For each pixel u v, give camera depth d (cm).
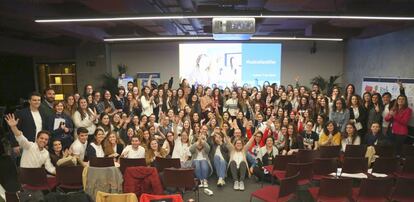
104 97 672
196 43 1115
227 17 528
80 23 772
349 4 591
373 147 493
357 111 604
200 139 550
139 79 1137
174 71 1173
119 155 503
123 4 561
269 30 1049
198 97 793
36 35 898
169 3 727
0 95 1141
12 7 517
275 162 471
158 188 385
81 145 461
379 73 865
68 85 1217
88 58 1142
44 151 414
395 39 780
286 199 370
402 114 558
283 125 614
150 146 525
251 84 1117
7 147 631
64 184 404
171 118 648
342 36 880
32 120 434
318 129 606
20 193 318
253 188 536
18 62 1172
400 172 437
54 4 621
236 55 1109
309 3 604
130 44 1177
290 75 1153
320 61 1145
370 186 349
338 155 506
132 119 621
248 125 666
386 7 575
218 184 541
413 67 705
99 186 367
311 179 437
